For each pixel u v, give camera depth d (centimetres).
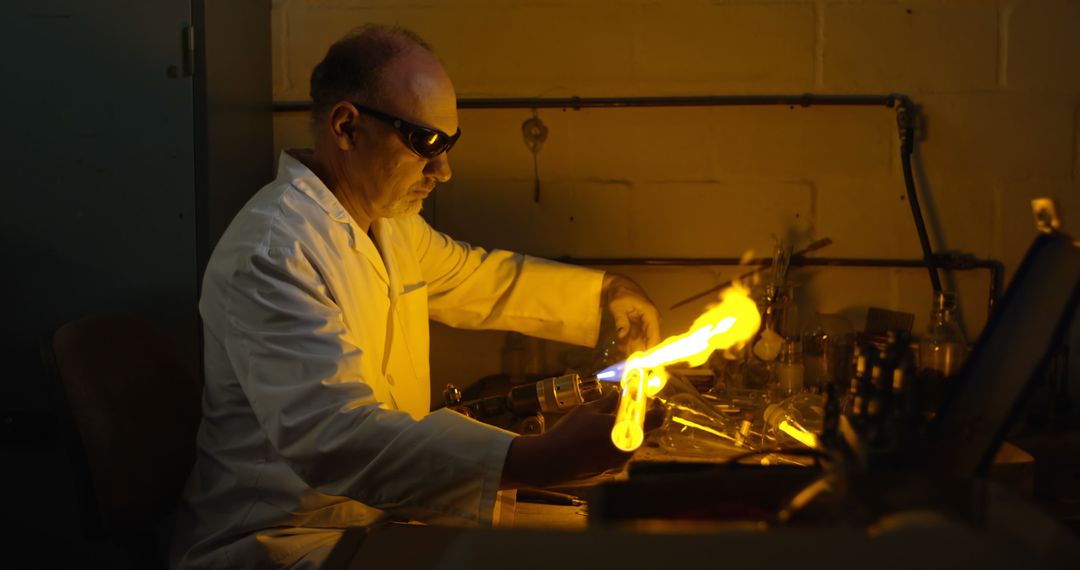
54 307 180
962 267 203
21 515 188
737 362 184
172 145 176
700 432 155
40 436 183
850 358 101
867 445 75
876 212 206
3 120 176
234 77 189
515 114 209
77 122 176
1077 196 203
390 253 154
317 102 143
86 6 173
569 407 142
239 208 195
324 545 130
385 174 141
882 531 59
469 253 188
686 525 64
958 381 84
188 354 181
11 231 179
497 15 206
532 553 59
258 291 126
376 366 143
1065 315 76
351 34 144
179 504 147
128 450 137
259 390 122
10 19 174
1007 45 200
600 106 206
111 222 178
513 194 211
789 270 209
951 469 78
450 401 149
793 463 135
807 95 203
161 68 175
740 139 206
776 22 202
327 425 118
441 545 100
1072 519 128
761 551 57
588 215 211
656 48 205
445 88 139
